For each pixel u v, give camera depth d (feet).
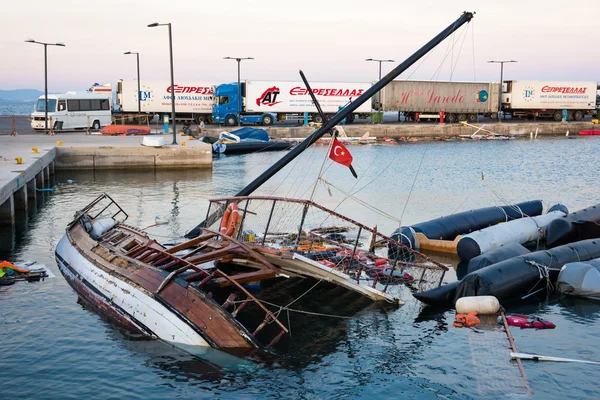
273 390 36.68
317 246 60.44
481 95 243.60
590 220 69.36
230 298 44.29
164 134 172.35
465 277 51.06
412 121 254.06
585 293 51.90
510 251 56.90
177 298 43.34
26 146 125.39
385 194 101.55
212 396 35.86
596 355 41.06
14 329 44.34
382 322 47.44
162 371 38.58
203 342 41.42
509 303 51.24
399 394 36.27
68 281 54.70
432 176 123.13
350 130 209.26
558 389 36.50
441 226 69.82
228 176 120.06
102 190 102.37
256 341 41.50
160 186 106.83
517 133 231.09
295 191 103.19
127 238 56.90
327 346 42.91
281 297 52.95
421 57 65.36
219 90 216.74
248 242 53.67
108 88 222.07
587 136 229.66
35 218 80.38
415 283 55.01
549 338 43.88
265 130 193.47
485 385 37.14
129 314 44.93
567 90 252.62
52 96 178.70
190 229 74.38
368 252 60.29
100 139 150.30
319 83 224.94
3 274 55.42
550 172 129.70
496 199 97.91
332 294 53.72
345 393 36.42
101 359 39.99
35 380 37.19
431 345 43.06
